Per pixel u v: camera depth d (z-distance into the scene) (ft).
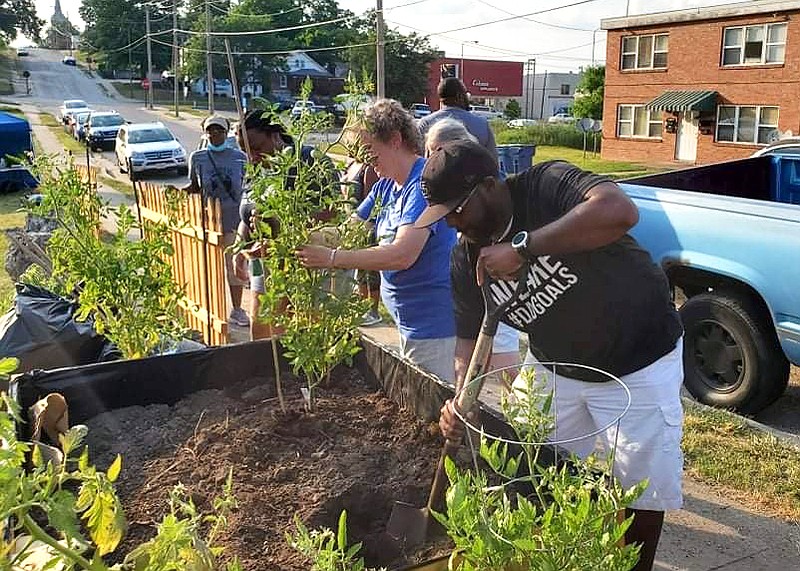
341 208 10.27
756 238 15.24
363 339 11.42
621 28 103.60
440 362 11.77
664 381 8.38
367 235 10.46
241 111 12.42
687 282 17.01
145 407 10.71
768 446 14.82
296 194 9.50
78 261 12.37
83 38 344.08
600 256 7.92
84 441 9.65
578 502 4.99
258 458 9.02
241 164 22.50
